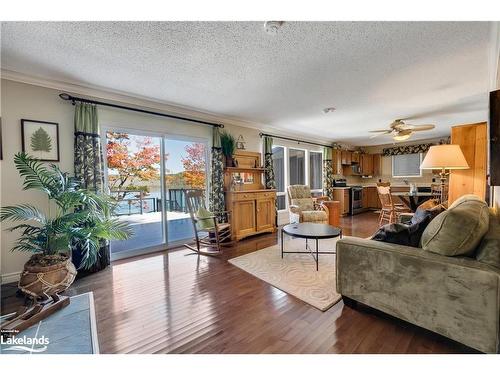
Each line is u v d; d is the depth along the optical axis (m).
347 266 1.92
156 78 2.74
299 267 2.86
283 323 1.75
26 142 2.61
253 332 1.65
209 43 2.03
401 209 5.28
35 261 2.10
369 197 8.11
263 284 2.43
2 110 2.48
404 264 1.60
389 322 1.75
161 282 2.50
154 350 1.49
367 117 4.52
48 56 2.23
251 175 4.97
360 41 2.01
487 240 1.40
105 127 3.20
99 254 2.83
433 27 1.83
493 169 1.57
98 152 3.00
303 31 1.87
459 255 1.47
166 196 3.84
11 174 2.53
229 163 4.44
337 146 7.21
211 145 4.34
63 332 1.68
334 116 4.45
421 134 6.39
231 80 2.80
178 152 3.98
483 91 3.18
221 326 1.73
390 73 2.63
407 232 1.76
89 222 2.49
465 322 1.37
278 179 5.86
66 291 2.30
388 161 7.94
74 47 2.07
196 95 3.31
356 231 4.83
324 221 4.31
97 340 1.59
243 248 3.73
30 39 1.95
